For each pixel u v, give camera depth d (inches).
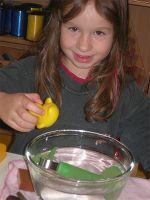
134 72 58.1
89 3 33.3
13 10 75.6
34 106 29.0
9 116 30.2
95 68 41.0
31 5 75.5
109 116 41.6
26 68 41.7
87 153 32.2
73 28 35.0
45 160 28.3
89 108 40.8
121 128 43.2
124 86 42.9
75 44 35.6
